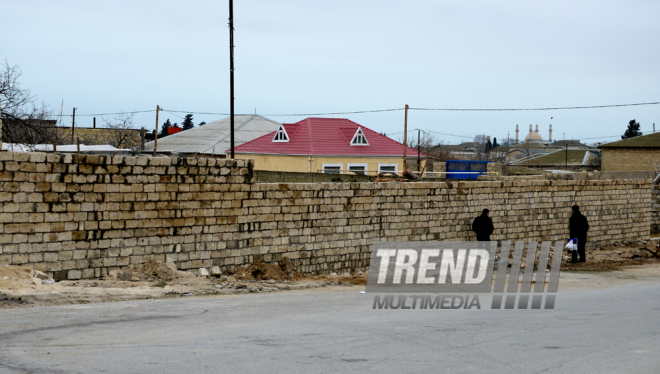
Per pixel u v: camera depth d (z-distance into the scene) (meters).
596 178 47.62
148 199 21.23
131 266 20.84
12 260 18.31
